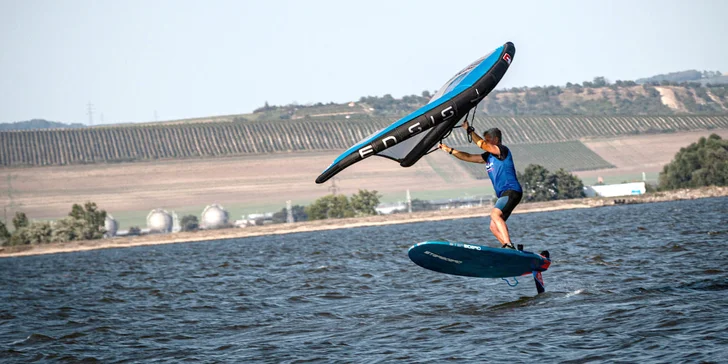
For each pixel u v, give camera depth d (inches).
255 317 2987.2
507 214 2440.9
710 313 2206.0
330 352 2156.7
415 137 2578.7
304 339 2399.1
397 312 2802.7
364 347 2190.0
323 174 2518.5
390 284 3745.1
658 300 2514.8
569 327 2198.6
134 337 2704.2
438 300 3024.1
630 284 2984.7
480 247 2353.6
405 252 6097.4
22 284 6003.9
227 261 6993.1
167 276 5605.3
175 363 2186.3
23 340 2760.8
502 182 2431.1
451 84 2544.3
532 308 2603.3
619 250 4547.2
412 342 2202.3
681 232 5659.5
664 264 3582.7
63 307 3789.4
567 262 4072.3
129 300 3986.2
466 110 2450.8
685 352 1809.8
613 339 2003.0
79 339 2716.5
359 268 4832.7
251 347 2331.4
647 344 1919.3
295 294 3649.1
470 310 2699.3
